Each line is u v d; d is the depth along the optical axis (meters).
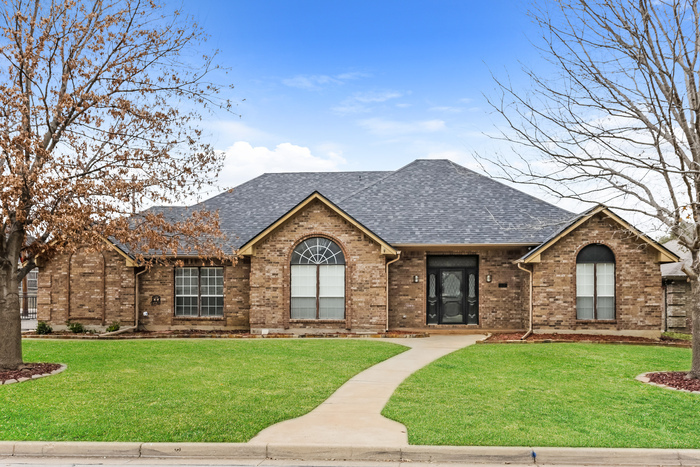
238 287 22.73
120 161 14.12
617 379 12.32
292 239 21.44
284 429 8.68
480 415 9.32
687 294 22.77
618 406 9.94
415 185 25.64
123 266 22.81
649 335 19.91
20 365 13.66
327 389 11.32
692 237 12.02
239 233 23.58
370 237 21.11
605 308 20.31
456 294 22.72
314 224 21.42
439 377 12.54
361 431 8.55
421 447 7.77
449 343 18.41
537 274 20.31
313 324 21.23
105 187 13.49
